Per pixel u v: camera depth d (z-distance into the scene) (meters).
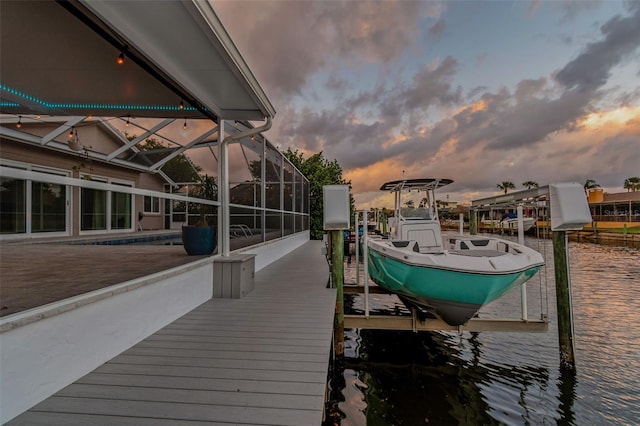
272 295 4.64
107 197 9.08
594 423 3.76
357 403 4.16
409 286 4.88
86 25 2.82
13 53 3.39
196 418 1.72
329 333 3.07
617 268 15.32
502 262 4.35
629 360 5.29
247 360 2.47
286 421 1.70
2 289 2.84
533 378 4.75
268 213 8.01
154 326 3.08
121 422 1.67
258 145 7.18
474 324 5.27
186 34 2.84
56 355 1.98
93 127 7.33
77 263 4.53
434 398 4.26
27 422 1.66
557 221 4.96
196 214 6.32
